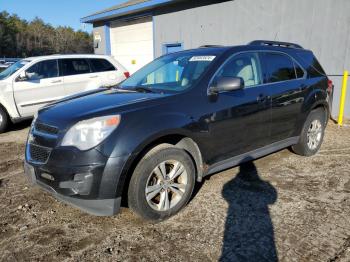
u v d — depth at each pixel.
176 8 12.04
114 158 2.92
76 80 8.59
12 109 7.66
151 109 3.23
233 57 4.07
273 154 5.44
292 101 4.66
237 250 2.86
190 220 3.36
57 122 3.13
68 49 84.62
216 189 4.07
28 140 3.47
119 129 2.99
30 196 4.01
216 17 10.73
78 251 2.90
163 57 4.80
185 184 3.45
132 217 3.46
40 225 3.33
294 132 4.89
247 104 3.98
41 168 3.10
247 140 4.09
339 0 7.97
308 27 8.64
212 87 3.70
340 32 8.09
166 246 2.94
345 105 8.35
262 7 9.48
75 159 2.92
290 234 3.07
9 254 2.87
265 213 3.46
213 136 3.66
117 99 3.52
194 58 4.16
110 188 2.94
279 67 4.65
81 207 3.04
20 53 72.44
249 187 4.12
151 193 3.21
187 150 3.61
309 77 5.07
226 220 3.34
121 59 15.98
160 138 3.33
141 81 4.46
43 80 8.06
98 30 17.09
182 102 3.45
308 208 3.55
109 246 2.96
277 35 9.30
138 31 14.48
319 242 2.94
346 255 2.76
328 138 6.44
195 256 2.79
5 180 4.55
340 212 3.46
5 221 3.42
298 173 4.57
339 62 8.23
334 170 4.67
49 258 2.81
